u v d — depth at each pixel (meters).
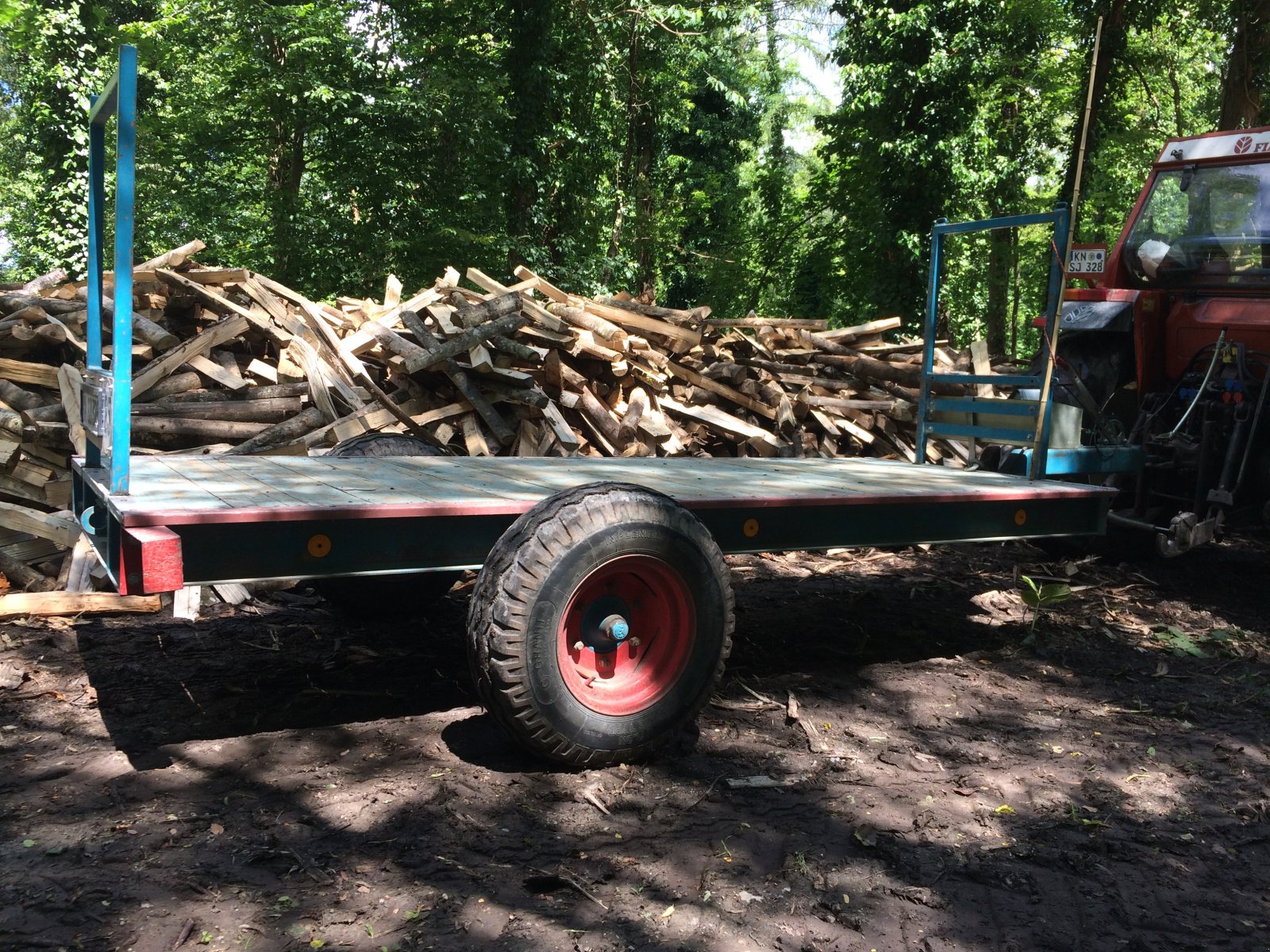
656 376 7.28
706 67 27.36
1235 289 5.55
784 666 4.26
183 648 4.18
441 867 2.49
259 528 2.79
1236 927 2.39
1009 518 4.16
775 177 27.19
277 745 3.22
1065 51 19.77
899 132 18.86
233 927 2.21
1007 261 22.11
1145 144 19.27
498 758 3.18
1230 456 5.11
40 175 17.59
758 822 2.82
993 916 2.38
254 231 18.05
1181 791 3.17
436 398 6.59
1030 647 4.70
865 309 21.12
